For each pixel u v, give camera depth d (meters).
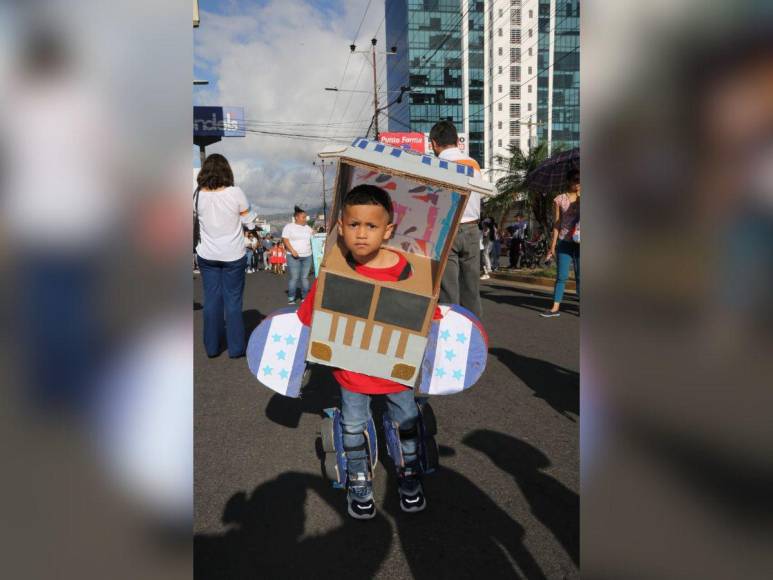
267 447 2.84
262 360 2.21
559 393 3.65
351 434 2.15
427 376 2.21
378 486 2.44
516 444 2.83
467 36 76.00
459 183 1.82
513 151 23.55
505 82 74.50
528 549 1.93
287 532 2.07
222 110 32.38
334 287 1.97
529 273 14.27
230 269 4.64
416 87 77.44
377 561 1.88
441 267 1.94
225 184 4.56
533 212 21.45
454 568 1.84
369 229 1.91
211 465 2.64
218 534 2.05
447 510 2.21
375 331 2.00
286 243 8.88
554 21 72.50
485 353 2.22
